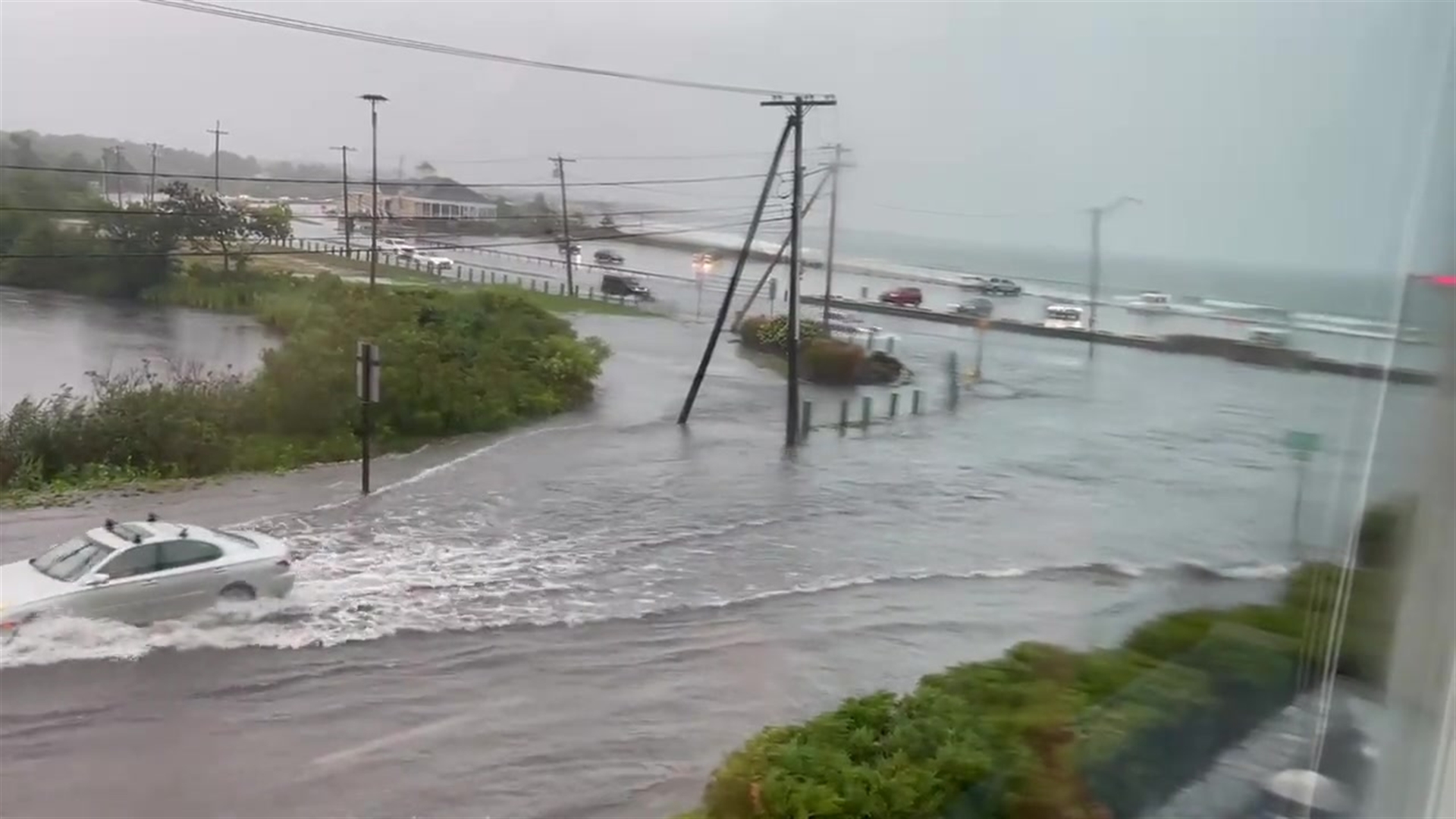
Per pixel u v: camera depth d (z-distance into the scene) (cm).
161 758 2436
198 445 4838
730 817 2347
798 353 6694
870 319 7744
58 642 2822
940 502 5719
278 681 3039
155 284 5188
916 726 2533
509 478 5453
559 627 4166
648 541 5141
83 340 4997
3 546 3762
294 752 2614
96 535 3198
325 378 5272
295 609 3588
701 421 6531
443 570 4622
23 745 2403
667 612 4528
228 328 5234
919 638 4306
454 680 3344
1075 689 2789
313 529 4712
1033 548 5153
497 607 4356
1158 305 6022
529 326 6406
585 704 3262
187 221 5244
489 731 2933
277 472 4981
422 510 5022
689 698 3425
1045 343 7162
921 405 6931
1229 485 5138
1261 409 5334
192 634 3119
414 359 5653
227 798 2361
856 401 7056
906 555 5141
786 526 5384
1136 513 5294
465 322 6053
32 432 4606
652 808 2592
